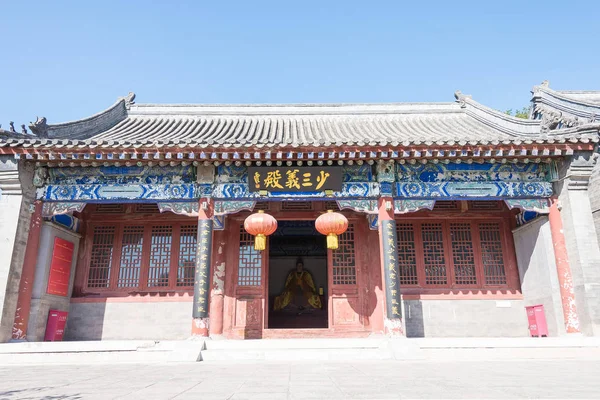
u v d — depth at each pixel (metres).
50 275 15.51
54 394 5.66
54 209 14.87
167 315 16.80
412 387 6.16
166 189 14.90
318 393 5.64
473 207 18.08
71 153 13.67
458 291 17.08
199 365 10.05
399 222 18.02
